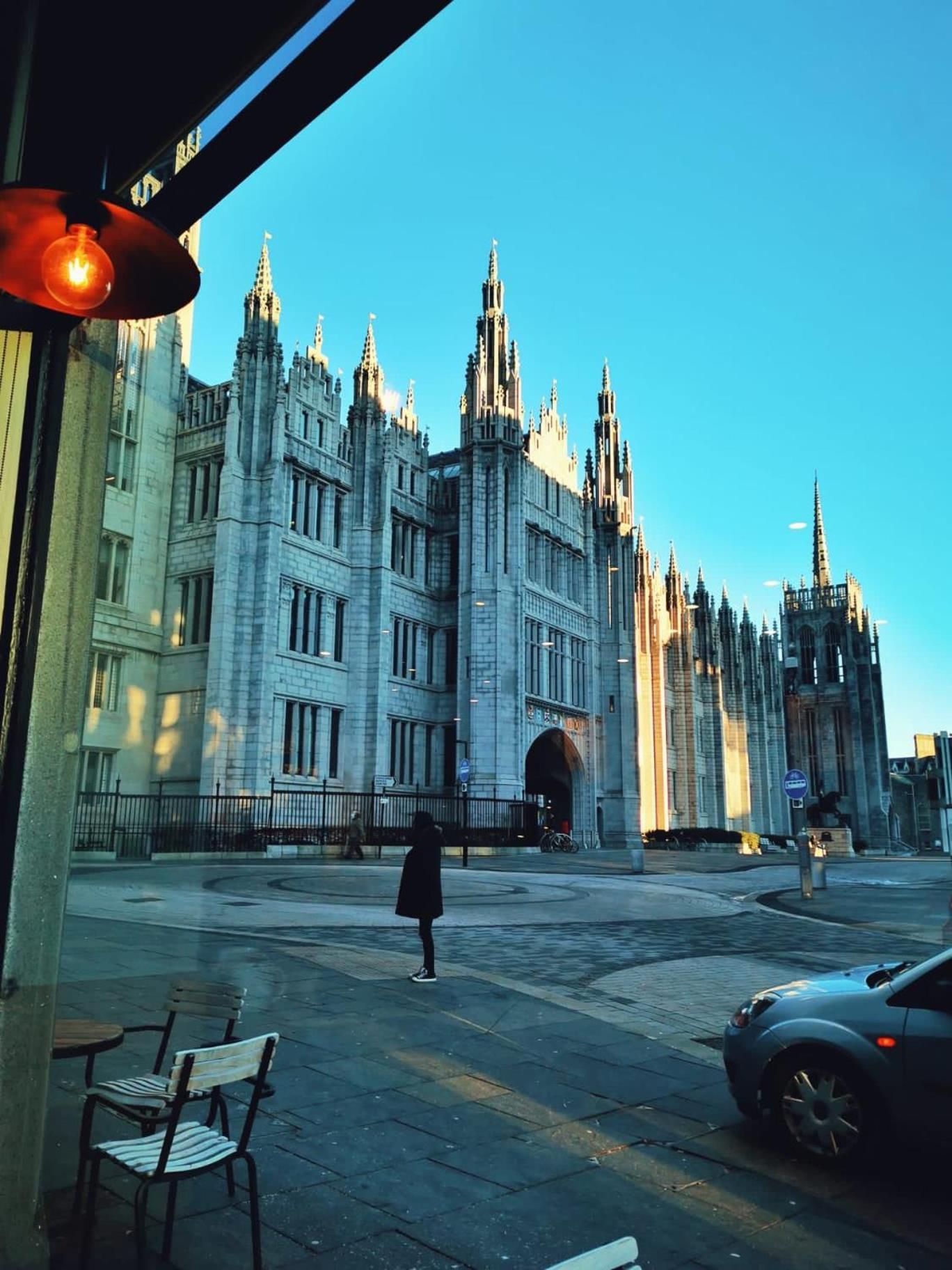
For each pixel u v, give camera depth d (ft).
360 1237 15.80
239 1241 15.26
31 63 11.17
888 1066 19.74
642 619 224.94
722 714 285.02
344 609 147.64
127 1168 13.32
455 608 168.14
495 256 172.55
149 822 95.61
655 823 222.69
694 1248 16.10
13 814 12.16
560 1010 33.27
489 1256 15.40
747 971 43.11
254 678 124.47
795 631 397.19
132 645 98.84
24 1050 12.15
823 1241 16.56
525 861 129.29
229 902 58.95
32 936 12.35
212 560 121.90
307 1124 20.83
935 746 447.01
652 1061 27.50
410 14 8.84
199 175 10.84
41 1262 12.14
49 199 10.42
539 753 197.36
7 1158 11.92
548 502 189.67
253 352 132.26
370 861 115.44
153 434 102.78
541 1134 21.12
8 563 12.53
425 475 169.37
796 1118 20.52
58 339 12.89
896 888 96.68
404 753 156.35
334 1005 31.60
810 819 315.58
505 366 170.19
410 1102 22.72
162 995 29.66
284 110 9.99
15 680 12.42
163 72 11.09
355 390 154.51
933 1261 15.94
